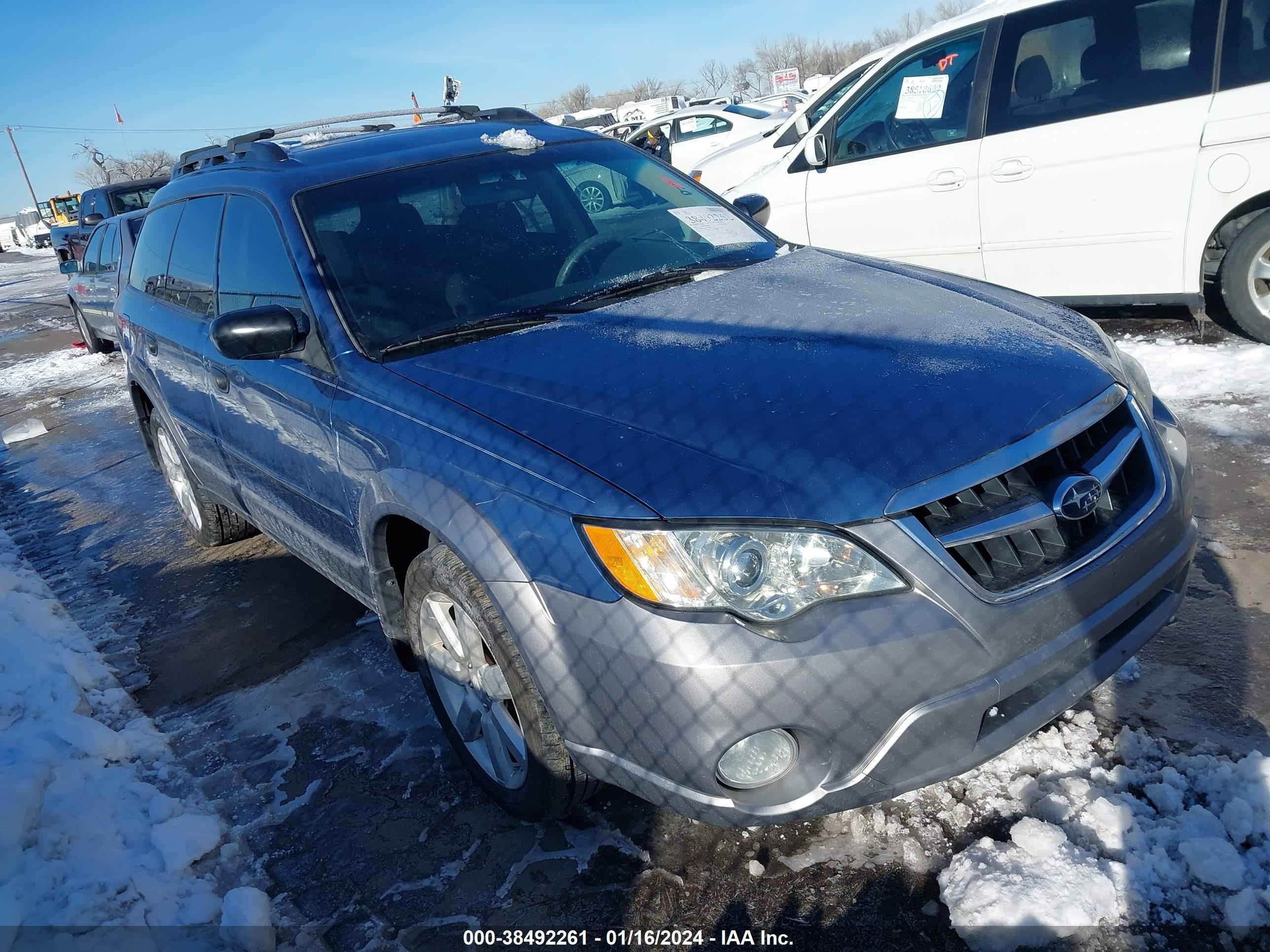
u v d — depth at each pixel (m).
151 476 6.34
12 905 2.32
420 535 2.67
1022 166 5.11
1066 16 4.97
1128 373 2.54
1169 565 2.25
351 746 2.98
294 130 4.18
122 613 4.26
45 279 26.30
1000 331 2.46
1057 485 2.06
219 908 2.35
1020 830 2.12
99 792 2.79
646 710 1.92
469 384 2.45
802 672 1.83
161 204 4.44
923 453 1.98
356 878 2.42
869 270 3.09
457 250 3.05
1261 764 2.17
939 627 1.88
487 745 2.50
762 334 2.46
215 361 3.51
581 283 3.02
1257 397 4.31
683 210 3.52
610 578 1.94
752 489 1.91
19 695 3.38
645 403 2.19
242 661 3.64
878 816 2.31
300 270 2.99
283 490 3.29
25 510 6.10
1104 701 2.57
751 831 2.34
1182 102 4.63
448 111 4.22
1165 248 4.81
